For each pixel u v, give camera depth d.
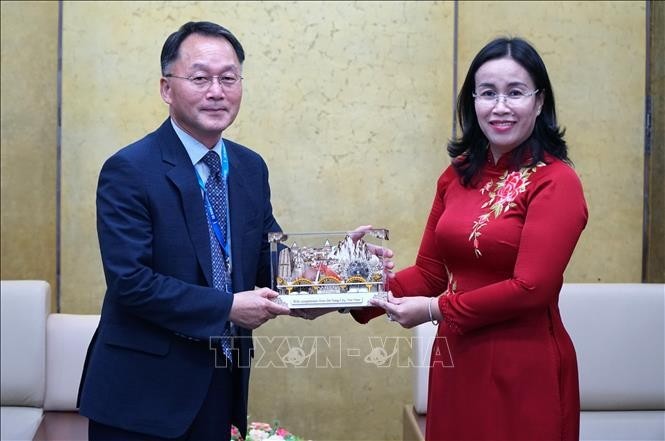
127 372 2.71
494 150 2.76
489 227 2.65
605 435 3.94
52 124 5.22
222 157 2.92
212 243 2.81
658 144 4.74
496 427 2.64
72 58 4.71
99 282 4.76
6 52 5.20
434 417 2.81
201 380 2.75
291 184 4.78
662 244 4.67
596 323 4.15
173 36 2.81
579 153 4.84
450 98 4.78
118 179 2.72
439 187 2.99
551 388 2.63
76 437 3.83
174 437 2.70
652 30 4.80
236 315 2.70
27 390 4.18
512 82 2.65
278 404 4.81
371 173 4.79
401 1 4.75
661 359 4.14
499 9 4.81
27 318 4.20
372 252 2.92
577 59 4.82
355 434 4.82
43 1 5.20
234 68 2.79
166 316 2.65
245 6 4.73
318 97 4.77
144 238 2.69
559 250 2.56
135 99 4.73
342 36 4.75
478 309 2.60
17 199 5.22
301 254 2.85
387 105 4.77
